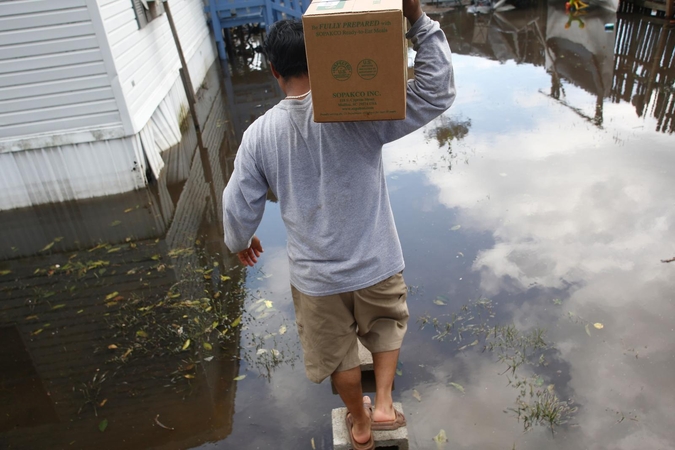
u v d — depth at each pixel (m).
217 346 3.40
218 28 12.76
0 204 5.85
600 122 6.15
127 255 4.75
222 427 2.77
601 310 3.27
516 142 5.86
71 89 5.49
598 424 2.54
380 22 1.43
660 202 4.34
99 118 5.67
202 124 8.41
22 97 5.42
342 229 1.81
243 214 1.90
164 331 3.62
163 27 8.21
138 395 3.08
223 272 4.25
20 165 5.71
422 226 4.43
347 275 1.86
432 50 1.71
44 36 5.23
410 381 2.89
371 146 1.76
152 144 6.54
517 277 3.66
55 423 2.95
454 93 1.79
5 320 3.98
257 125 1.82
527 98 7.30
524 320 3.26
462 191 4.92
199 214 5.39
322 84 1.53
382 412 2.16
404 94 1.52
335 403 2.84
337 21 1.44
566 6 13.35
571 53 9.54
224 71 11.92
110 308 3.98
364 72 1.50
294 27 1.73
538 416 2.60
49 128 5.62
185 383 3.12
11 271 4.70
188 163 6.79
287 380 3.04
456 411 2.68
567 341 3.06
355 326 2.07
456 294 3.56
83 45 5.34
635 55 8.88
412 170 5.48
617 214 4.25
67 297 4.20
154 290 4.13
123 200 5.91
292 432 2.69
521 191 4.79
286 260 4.31
